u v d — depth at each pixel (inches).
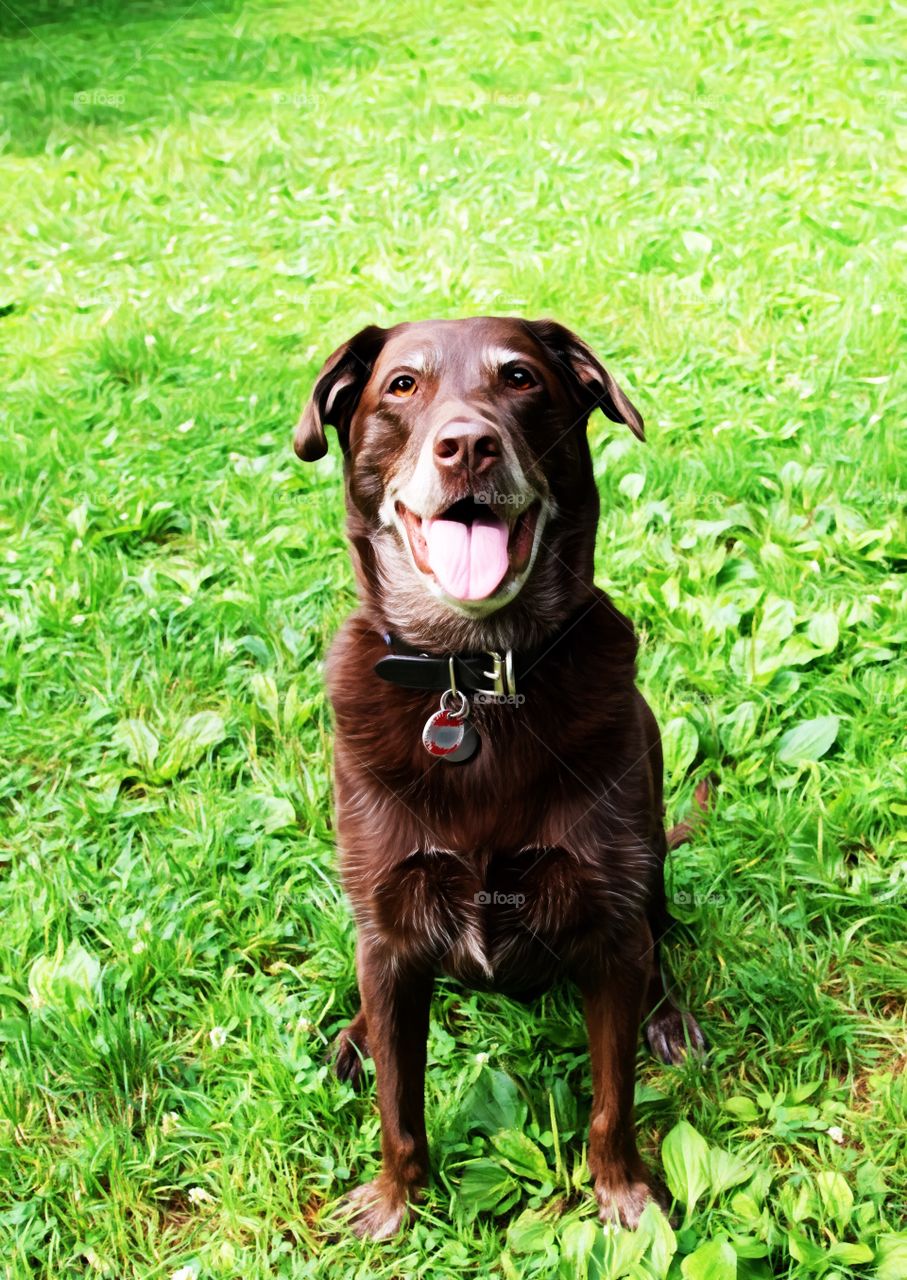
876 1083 51.9
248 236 132.1
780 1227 48.1
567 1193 50.4
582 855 48.1
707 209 124.4
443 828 48.3
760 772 63.4
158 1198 51.1
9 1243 49.3
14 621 74.5
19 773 66.6
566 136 150.2
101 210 143.1
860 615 68.7
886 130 142.6
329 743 66.6
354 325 109.3
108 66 195.5
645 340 99.9
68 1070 54.0
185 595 75.7
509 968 50.3
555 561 49.5
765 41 179.6
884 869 59.5
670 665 68.1
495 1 218.5
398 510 49.4
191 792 64.9
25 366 107.9
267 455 89.4
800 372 93.0
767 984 55.5
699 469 80.4
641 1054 55.1
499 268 117.0
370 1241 49.4
